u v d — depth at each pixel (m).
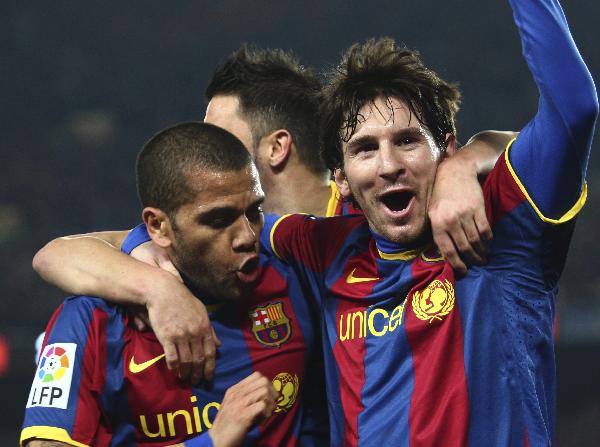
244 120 12.45
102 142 72.81
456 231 7.86
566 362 34.94
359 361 8.61
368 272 8.94
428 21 80.19
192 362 8.55
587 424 29.42
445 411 7.97
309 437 9.43
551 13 7.80
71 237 9.75
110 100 77.50
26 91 76.38
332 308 9.07
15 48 77.38
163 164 8.55
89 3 79.31
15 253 61.66
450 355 8.12
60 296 56.84
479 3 79.88
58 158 71.06
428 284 8.38
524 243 8.16
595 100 7.62
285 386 9.19
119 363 8.80
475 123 75.31
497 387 7.98
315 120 12.24
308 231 9.59
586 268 57.34
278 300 9.40
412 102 8.25
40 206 66.75
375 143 8.32
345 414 8.59
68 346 8.77
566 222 8.07
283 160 12.35
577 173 7.82
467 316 8.13
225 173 8.41
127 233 10.23
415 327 8.29
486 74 77.00
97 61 78.81
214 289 8.67
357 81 8.39
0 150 72.31
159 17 80.56
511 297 8.18
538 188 7.91
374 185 8.33
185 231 8.49
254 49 13.21
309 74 12.89
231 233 8.48
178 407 8.78
